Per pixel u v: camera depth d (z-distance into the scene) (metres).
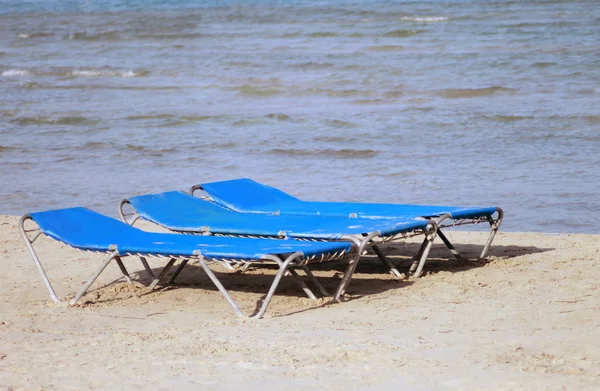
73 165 32.91
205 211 17.33
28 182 29.88
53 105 49.16
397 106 45.06
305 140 36.75
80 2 141.00
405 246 19.19
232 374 10.26
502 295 14.45
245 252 13.32
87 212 15.88
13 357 11.14
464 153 33.00
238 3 123.06
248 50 71.12
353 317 13.23
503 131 37.09
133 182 29.45
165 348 11.47
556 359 10.59
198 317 13.51
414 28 80.00
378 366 10.51
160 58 69.00
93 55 73.81
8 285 15.98
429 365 10.51
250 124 41.25
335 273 16.58
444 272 16.30
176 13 110.00
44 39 88.00
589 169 29.27
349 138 36.91
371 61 60.97
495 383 9.74
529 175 28.75
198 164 32.50
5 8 132.12
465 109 42.88
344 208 17.59
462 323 12.70
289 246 13.80
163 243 14.33
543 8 95.44
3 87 57.66
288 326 12.71
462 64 58.00
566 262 16.86
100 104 49.16
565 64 56.12
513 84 50.16
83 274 16.78
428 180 28.53
